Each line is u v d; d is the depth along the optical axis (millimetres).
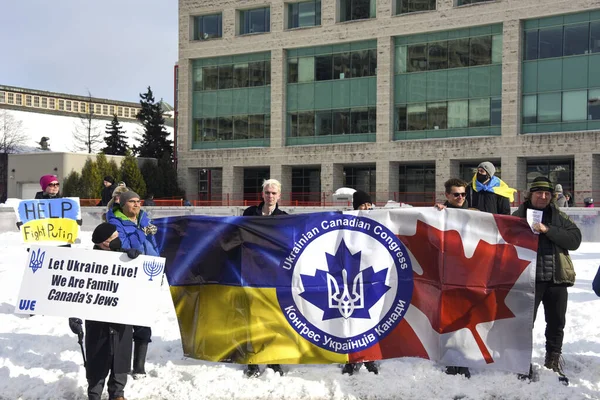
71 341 8523
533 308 6828
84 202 42156
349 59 43312
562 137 36375
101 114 92312
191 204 44312
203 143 48562
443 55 40344
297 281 7074
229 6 46688
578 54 36562
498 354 6859
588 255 18250
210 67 48094
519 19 37594
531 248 6863
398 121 41938
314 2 44469
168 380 6895
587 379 6801
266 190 7617
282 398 6434
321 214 7156
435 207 7062
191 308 7270
